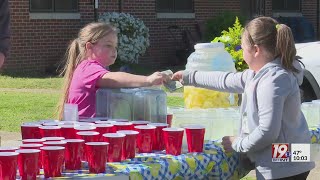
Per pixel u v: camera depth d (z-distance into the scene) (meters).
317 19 26.75
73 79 4.78
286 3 25.78
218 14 22.73
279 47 4.06
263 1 24.59
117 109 4.37
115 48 5.00
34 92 15.04
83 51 4.93
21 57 18.81
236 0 24.39
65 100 4.86
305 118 4.66
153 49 21.77
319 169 7.88
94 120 4.29
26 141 3.65
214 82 4.61
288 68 4.08
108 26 4.97
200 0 23.12
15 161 3.22
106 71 4.62
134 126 4.02
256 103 4.05
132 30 19.47
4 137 9.72
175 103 12.35
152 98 4.30
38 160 3.32
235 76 4.50
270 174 4.05
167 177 3.65
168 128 3.98
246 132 4.13
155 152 3.98
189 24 22.84
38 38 19.16
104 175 3.36
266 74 4.02
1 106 12.91
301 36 24.23
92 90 4.63
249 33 4.13
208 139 4.48
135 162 3.67
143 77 4.47
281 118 3.97
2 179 3.21
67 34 19.78
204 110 4.60
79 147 3.55
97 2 19.94
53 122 4.16
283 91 3.95
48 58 19.42
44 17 19.22
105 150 3.46
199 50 4.98
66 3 19.78
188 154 3.93
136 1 21.33
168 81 4.52
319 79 10.09
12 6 18.47
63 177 3.32
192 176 3.84
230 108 4.87
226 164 4.11
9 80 16.97
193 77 4.67
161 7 22.12
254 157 4.12
